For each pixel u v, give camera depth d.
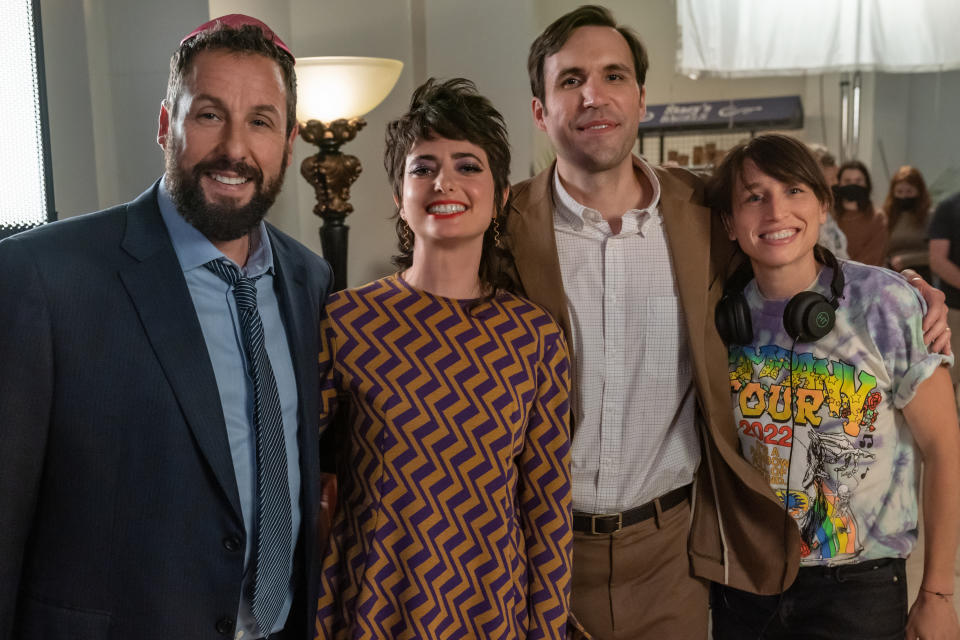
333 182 3.08
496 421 1.42
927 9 4.97
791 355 1.63
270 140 1.23
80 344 1.12
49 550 1.15
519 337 1.48
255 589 1.23
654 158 6.47
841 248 3.53
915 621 1.67
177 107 1.21
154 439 1.15
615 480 1.73
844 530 1.62
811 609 1.68
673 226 1.72
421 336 1.43
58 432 1.13
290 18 3.51
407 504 1.37
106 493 1.14
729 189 1.68
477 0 3.76
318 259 1.51
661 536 1.76
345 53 3.69
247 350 1.24
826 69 5.13
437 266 1.47
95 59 2.71
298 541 1.33
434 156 1.44
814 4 5.04
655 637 1.78
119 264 1.17
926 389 1.59
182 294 1.20
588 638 1.66
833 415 1.61
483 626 1.39
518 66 3.76
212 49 1.20
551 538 1.48
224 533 1.19
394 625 1.37
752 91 6.65
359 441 1.41
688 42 5.14
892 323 1.58
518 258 1.72
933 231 4.07
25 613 1.16
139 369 1.15
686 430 1.77
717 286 1.75
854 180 4.54
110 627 1.16
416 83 3.84
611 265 1.73
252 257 1.30
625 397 1.74
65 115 2.60
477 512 1.40
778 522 1.67
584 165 1.70
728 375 1.72
